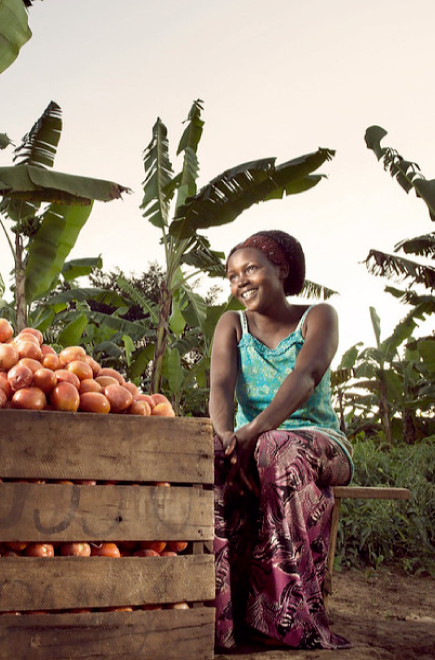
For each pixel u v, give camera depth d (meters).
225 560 2.14
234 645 2.06
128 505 1.68
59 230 7.88
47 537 1.60
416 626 2.71
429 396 12.12
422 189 7.59
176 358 9.86
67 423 1.66
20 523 1.59
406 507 5.32
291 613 2.05
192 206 7.04
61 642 1.57
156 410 2.00
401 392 12.23
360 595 3.88
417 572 4.59
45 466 1.63
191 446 1.78
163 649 1.65
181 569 1.71
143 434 1.73
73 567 1.61
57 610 1.60
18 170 5.84
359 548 4.90
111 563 1.64
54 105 7.28
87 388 1.86
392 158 7.90
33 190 5.89
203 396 11.31
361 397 13.77
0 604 1.54
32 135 7.33
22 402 1.73
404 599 3.81
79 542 1.65
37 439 1.63
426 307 10.50
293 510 2.13
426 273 8.16
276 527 2.12
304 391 2.35
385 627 2.67
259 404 2.63
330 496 2.32
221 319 2.79
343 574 4.55
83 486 1.65
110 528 1.66
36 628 1.55
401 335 12.04
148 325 11.55
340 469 2.37
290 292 2.83
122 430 1.71
